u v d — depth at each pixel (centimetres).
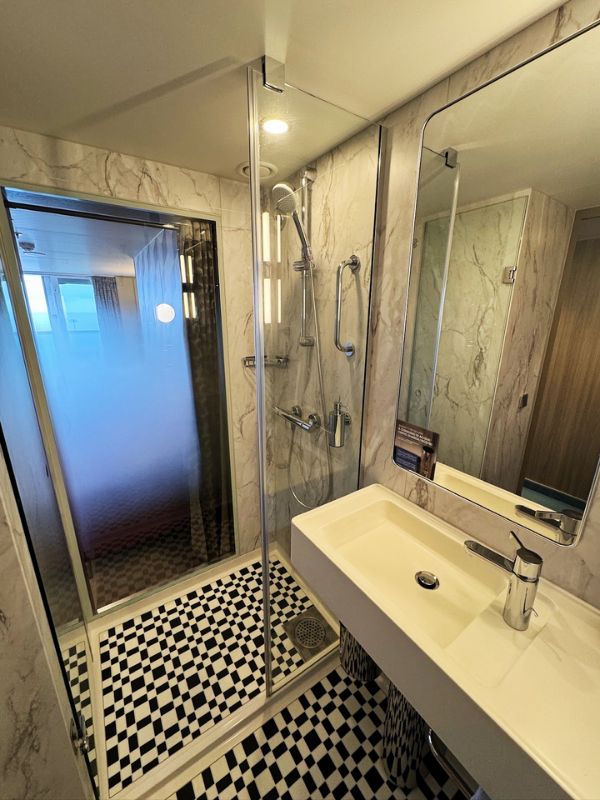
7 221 127
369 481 150
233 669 157
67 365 153
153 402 180
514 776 59
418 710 77
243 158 146
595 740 61
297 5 68
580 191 76
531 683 69
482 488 105
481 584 100
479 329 100
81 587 170
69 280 146
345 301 141
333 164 123
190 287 175
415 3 68
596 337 77
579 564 85
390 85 98
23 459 91
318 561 108
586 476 81
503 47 82
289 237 125
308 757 126
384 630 84
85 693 124
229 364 193
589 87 72
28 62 83
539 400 88
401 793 116
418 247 112
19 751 81
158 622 182
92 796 103
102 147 135
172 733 132
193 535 208
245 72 91
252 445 212
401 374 126
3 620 72
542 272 85
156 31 74
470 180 96
